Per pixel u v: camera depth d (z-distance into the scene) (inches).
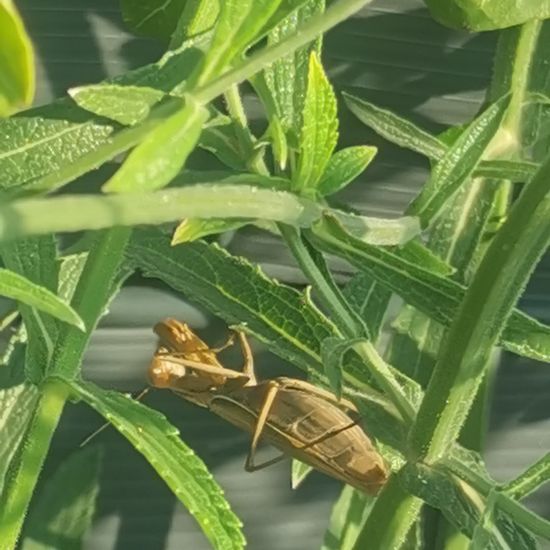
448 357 5.3
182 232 4.8
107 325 8.4
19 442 5.1
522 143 6.9
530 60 7.1
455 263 7.2
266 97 5.4
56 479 7.3
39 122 4.3
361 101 7.1
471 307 5.1
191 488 4.1
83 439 8.4
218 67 3.8
